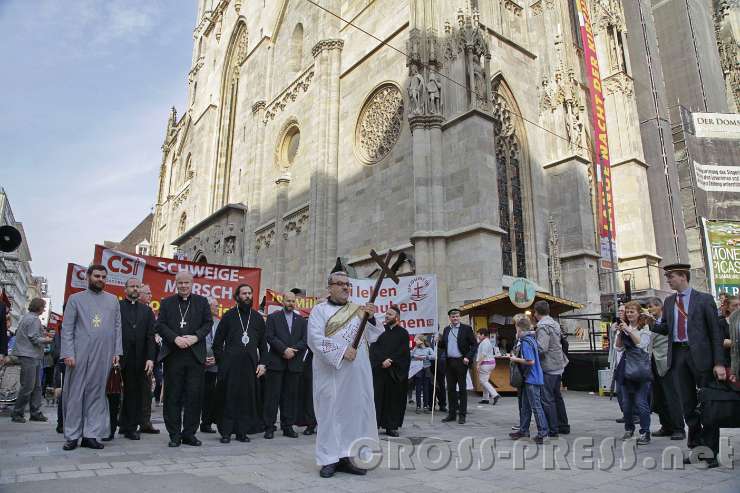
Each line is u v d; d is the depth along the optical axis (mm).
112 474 5309
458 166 19422
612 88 30078
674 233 28672
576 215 23344
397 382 9125
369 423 6117
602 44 30984
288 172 30109
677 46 35875
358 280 12539
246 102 37500
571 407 13586
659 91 32188
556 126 24766
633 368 8250
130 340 8219
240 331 8648
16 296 92938
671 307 7398
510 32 25656
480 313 17375
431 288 11789
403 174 21719
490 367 14906
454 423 10773
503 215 22641
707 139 31219
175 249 47031
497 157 23109
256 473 5648
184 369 7691
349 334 6012
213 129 42656
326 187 25703
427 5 21812
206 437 8828
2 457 6254
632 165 28500
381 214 22594
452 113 20234
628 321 8578
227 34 43312
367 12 25953
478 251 18031
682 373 7164
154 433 9086
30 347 10438
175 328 7617
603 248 22891
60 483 4809
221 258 34156
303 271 26969
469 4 21203
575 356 18922
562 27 26656
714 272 25172
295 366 9172
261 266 31219
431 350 13664
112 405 8031
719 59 39219
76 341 7109
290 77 31844
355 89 25891
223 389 9133
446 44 21000
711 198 30328
